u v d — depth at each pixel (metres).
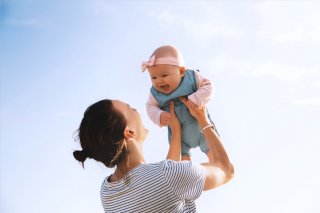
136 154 1.62
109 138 1.57
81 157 1.65
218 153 1.74
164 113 2.22
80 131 1.64
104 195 1.60
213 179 1.58
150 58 2.27
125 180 1.53
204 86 2.14
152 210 1.47
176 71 2.23
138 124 1.68
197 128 2.28
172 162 1.50
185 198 1.49
